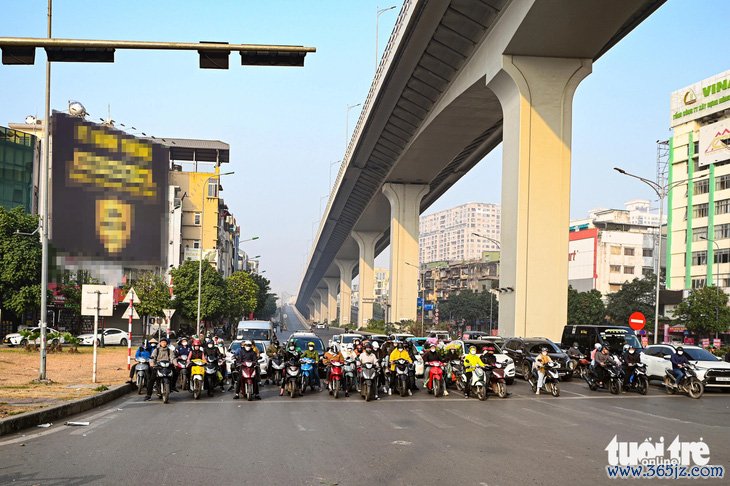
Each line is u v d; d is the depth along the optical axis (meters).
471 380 18.66
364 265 96.31
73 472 8.09
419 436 11.28
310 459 9.04
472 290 109.25
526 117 33.88
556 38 32.28
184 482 7.58
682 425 13.23
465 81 38.81
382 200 76.62
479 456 9.34
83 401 14.73
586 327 29.48
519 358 25.33
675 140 73.88
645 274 85.25
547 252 33.72
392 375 20.09
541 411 15.57
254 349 18.30
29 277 41.47
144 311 48.22
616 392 20.59
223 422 13.00
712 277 67.06
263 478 7.81
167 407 15.80
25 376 21.00
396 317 68.00
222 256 90.69
